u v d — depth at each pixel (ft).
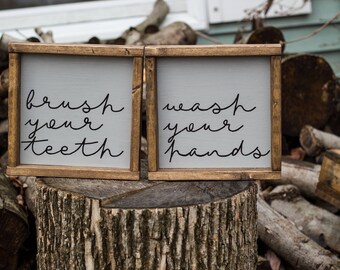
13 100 5.36
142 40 9.35
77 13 10.77
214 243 5.12
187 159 5.34
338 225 7.21
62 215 5.22
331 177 6.93
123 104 5.32
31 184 7.02
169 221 5.02
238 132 5.33
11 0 10.93
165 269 5.06
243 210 5.30
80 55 5.29
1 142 8.07
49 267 5.38
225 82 5.28
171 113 5.30
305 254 6.69
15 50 5.32
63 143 5.41
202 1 10.56
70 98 5.36
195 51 5.19
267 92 5.29
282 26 10.63
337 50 10.66
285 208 7.43
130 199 5.15
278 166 5.29
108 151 5.37
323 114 8.91
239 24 10.55
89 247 5.12
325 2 10.59
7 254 6.44
